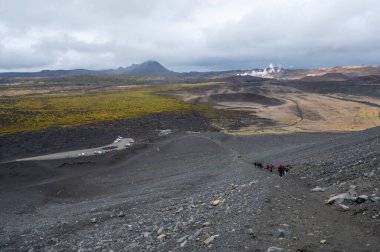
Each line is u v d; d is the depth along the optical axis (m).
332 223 17.70
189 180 50.31
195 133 107.12
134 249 20.08
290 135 102.25
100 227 30.06
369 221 17.30
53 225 32.94
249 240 15.61
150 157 75.44
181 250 16.94
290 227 17.08
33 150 81.44
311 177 32.28
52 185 56.00
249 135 101.50
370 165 28.75
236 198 25.41
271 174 41.34
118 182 57.44
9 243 29.31
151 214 31.19
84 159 72.69
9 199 49.41
